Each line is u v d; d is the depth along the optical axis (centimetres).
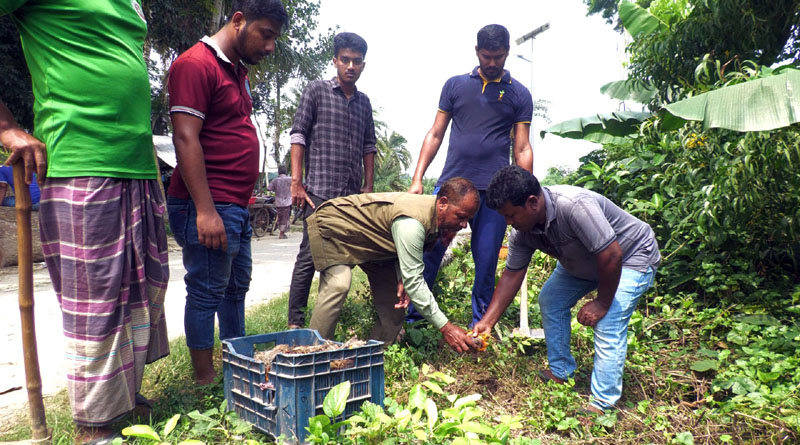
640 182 546
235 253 292
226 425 248
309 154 406
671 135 524
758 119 355
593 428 264
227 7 1683
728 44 580
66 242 222
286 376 220
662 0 607
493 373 334
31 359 212
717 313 398
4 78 1112
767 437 245
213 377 299
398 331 352
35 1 213
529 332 393
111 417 230
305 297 409
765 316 382
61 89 218
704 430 263
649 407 289
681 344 384
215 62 271
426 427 223
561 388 293
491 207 275
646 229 293
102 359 227
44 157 215
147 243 249
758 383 290
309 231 334
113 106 225
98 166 223
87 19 218
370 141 450
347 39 397
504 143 398
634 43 644
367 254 323
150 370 313
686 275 463
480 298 401
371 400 252
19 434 236
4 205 812
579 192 279
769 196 430
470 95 391
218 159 278
